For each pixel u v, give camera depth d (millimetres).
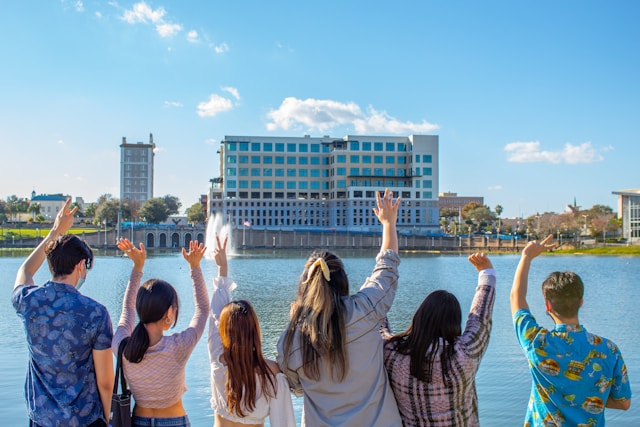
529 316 6414
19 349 24797
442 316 5953
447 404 5875
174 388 6594
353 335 5680
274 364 6480
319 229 179625
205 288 7516
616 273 88750
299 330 5754
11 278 71562
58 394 6090
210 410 16125
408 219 184375
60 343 6078
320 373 5668
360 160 187250
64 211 7328
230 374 6164
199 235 191250
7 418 15156
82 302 6234
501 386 18531
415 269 97750
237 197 188000
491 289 6527
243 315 6203
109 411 6516
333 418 5652
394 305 44312
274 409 6328
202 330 6930
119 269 89062
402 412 6062
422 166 185625
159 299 6445
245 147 189375
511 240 185625
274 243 180500
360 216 181000
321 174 193375
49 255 6348
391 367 6070
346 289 6066
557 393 6066
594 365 5957
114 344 6684
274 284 63625
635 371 21125
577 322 6195
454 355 5848
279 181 191250
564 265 114500
